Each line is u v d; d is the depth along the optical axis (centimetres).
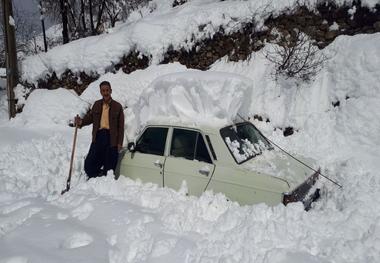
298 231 372
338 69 714
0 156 706
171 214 424
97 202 479
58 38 2180
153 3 1959
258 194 423
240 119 545
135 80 952
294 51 749
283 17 814
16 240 391
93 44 1074
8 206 495
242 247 353
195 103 524
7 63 1172
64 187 606
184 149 489
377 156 591
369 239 354
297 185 421
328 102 714
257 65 819
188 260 348
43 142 757
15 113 1188
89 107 1026
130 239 390
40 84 1191
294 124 714
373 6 725
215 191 454
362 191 470
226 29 870
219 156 459
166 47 952
